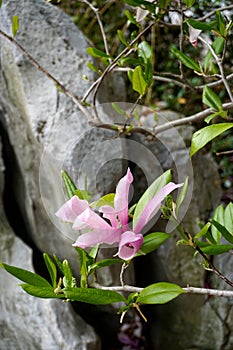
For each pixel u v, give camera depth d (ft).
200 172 5.03
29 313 4.76
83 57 4.64
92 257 2.67
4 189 5.37
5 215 5.23
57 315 4.67
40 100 4.52
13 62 4.66
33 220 5.08
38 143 4.53
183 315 5.16
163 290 2.47
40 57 4.62
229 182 6.34
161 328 5.38
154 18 3.27
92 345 4.63
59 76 4.56
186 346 5.19
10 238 5.13
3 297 4.91
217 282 4.94
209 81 5.96
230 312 4.99
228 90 3.05
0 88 5.01
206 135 2.55
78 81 4.55
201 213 4.93
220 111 3.02
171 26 3.41
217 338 5.03
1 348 4.93
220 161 6.46
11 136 5.12
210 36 4.43
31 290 2.52
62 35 4.71
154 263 5.03
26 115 4.70
